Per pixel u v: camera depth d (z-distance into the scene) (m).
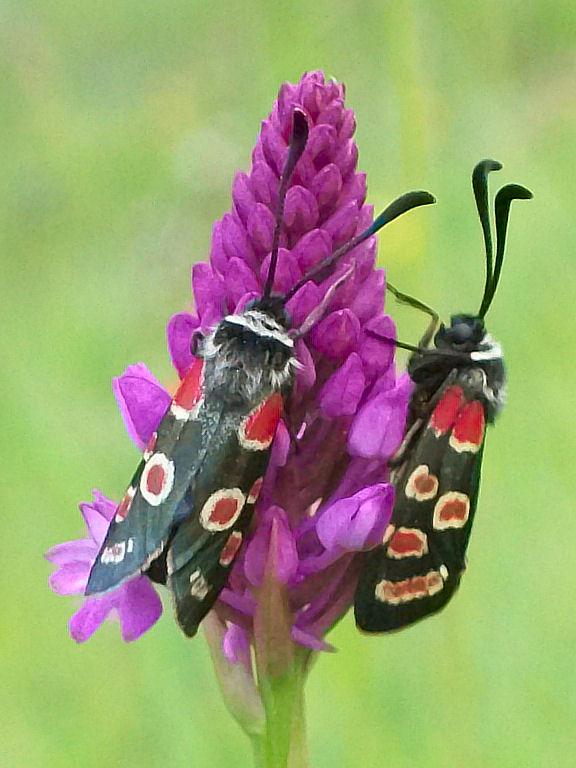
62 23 0.30
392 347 0.16
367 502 0.15
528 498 0.22
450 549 0.16
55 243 0.29
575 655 0.21
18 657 0.21
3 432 0.23
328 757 0.20
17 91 0.30
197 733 0.21
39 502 0.22
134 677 0.21
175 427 0.15
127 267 0.28
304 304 0.16
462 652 0.20
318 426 0.16
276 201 0.16
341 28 0.23
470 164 0.24
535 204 0.25
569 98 0.26
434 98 0.23
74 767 0.21
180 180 0.27
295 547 0.16
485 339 0.16
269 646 0.16
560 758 0.20
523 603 0.21
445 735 0.20
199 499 0.15
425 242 0.21
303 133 0.16
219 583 0.15
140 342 0.27
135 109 0.29
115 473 0.23
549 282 0.24
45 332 0.26
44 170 0.29
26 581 0.22
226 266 0.16
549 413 0.22
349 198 0.16
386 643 0.21
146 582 0.16
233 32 0.29
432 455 0.16
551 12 0.27
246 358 0.15
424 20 0.23
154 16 0.29
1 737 0.21
